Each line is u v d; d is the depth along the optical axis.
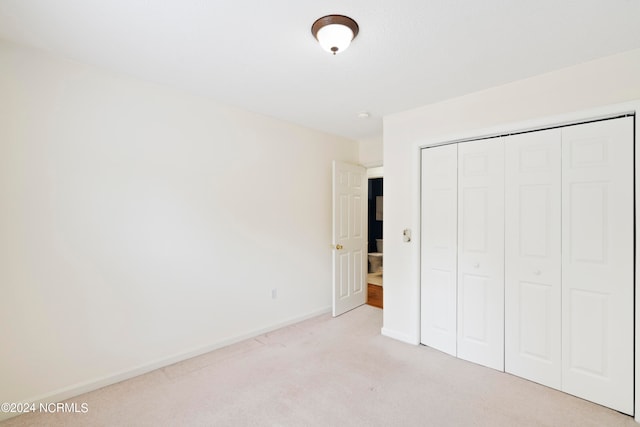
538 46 1.86
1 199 1.82
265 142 3.22
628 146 1.91
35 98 1.92
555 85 2.16
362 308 4.11
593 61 2.02
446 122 2.72
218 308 2.84
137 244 2.35
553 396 2.10
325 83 2.41
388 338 3.08
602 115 1.97
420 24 1.65
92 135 2.14
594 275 2.02
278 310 3.36
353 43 1.83
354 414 1.90
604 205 1.99
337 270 3.79
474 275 2.57
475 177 2.56
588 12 1.54
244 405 1.98
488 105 2.48
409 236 2.96
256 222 3.14
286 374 2.36
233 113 2.94
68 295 2.05
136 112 2.34
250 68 2.17
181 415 1.88
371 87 2.47
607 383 1.97
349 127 3.66
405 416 1.88
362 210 4.27
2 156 1.82
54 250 1.99
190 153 2.64
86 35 1.77
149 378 2.30
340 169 3.85
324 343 2.95
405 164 3.00
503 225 2.41
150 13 1.56
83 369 2.10
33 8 1.51
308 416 1.87
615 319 1.95
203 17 1.59
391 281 3.11
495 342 2.45
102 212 2.18
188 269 2.63
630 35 1.74
